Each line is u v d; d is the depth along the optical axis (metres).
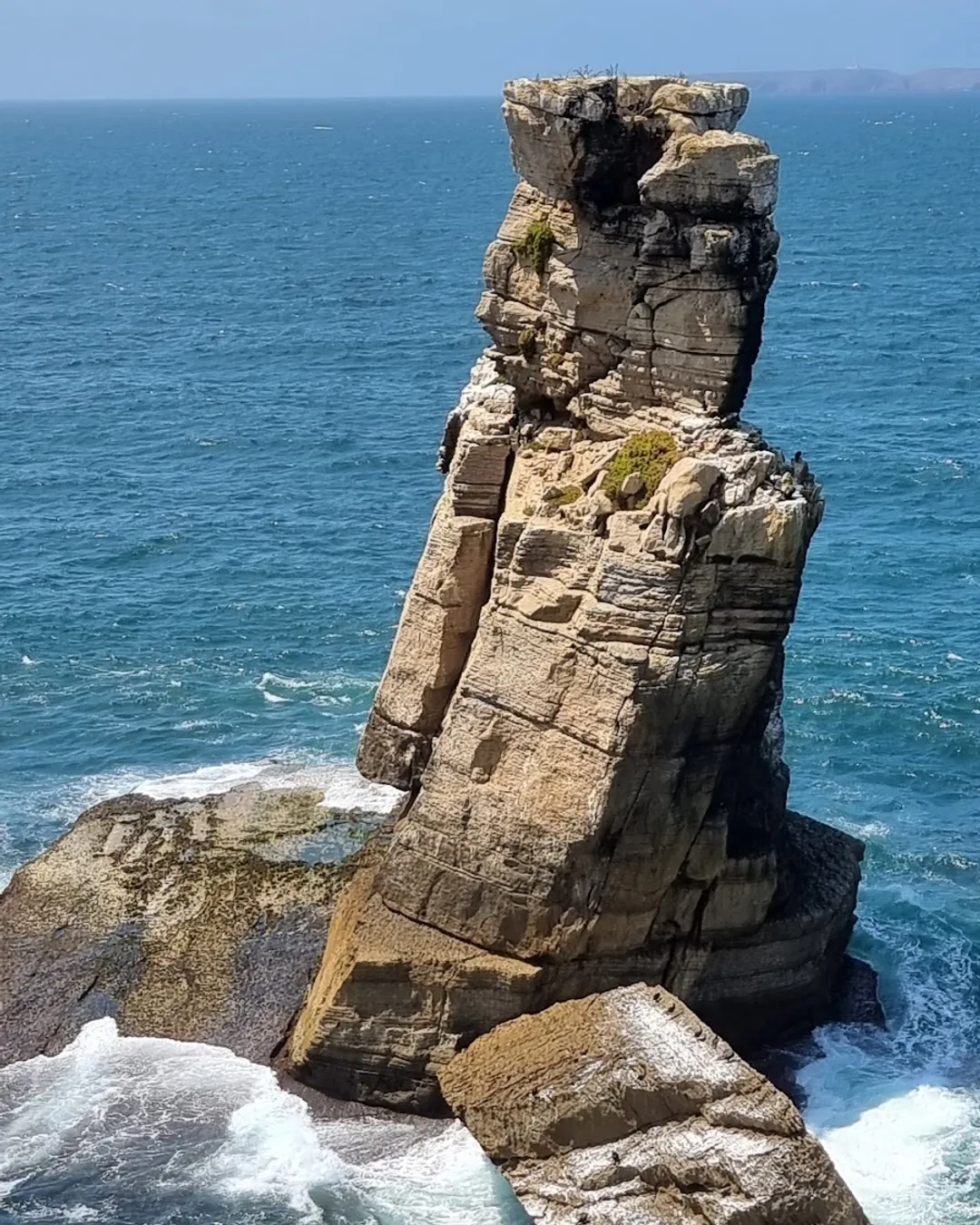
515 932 38.03
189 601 75.88
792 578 36.47
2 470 99.62
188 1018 41.03
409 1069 38.56
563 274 39.00
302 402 120.56
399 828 39.69
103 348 143.88
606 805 36.66
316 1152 37.25
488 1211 35.59
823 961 41.78
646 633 36.03
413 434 110.44
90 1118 38.00
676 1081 34.22
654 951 39.12
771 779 40.75
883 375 127.50
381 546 84.88
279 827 49.03
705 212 36.16
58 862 47.09
